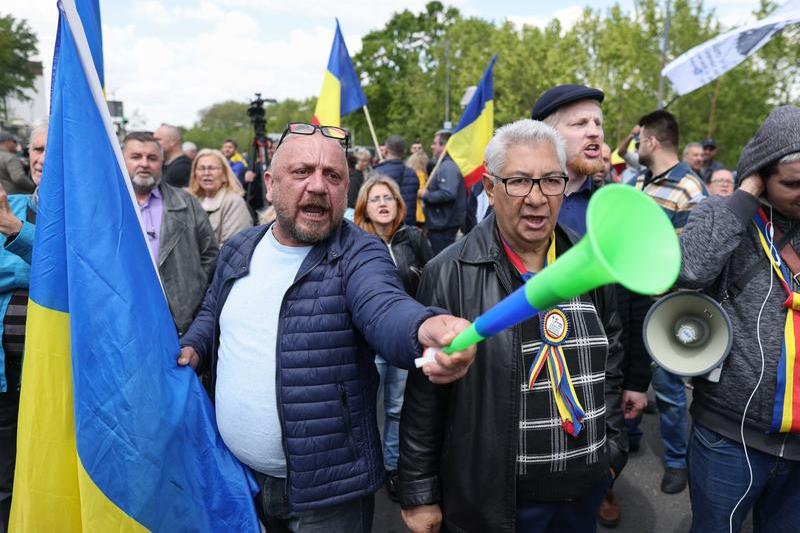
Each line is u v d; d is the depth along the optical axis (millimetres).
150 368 1646
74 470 1734
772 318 1854
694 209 2010
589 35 28047
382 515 3277
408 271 3508
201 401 1780
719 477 1972
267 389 1693
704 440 2012
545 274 747
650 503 3301
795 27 16172
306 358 1667
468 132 6008
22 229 2260
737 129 19359
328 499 1679
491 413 1620
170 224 3402
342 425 1687
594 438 1694
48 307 1694
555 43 28516
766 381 1851
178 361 1783
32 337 1705
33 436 1709
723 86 19234
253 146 6688
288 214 1673
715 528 2018
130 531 1604
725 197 1938
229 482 1758
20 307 2438
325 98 5852
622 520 3145
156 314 1728
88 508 1598
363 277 1614
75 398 1595
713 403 1966
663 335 2018
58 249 1696
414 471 1735
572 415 1625
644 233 682
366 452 1735
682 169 3324
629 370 2365
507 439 1616
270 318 1716
